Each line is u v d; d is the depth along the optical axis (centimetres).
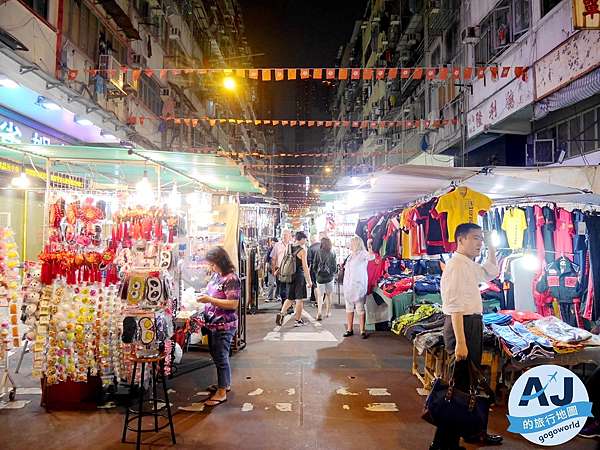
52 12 826
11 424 398
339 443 362
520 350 411
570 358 413
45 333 440
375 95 2722
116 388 465
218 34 2588
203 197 737
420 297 693
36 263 487
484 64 1065
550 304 539
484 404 329
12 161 746
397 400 455
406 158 1866
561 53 754
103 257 443
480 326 350
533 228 559
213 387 485
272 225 1819
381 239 816
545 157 891
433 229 547
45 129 915
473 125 1139
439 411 328
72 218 462
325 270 898
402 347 673
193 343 660
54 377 438
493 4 1035
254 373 541
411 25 1783
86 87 905
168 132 1603
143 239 455
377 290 789
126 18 1106
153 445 357
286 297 869
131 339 387
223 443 362
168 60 1595
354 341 712
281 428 389
